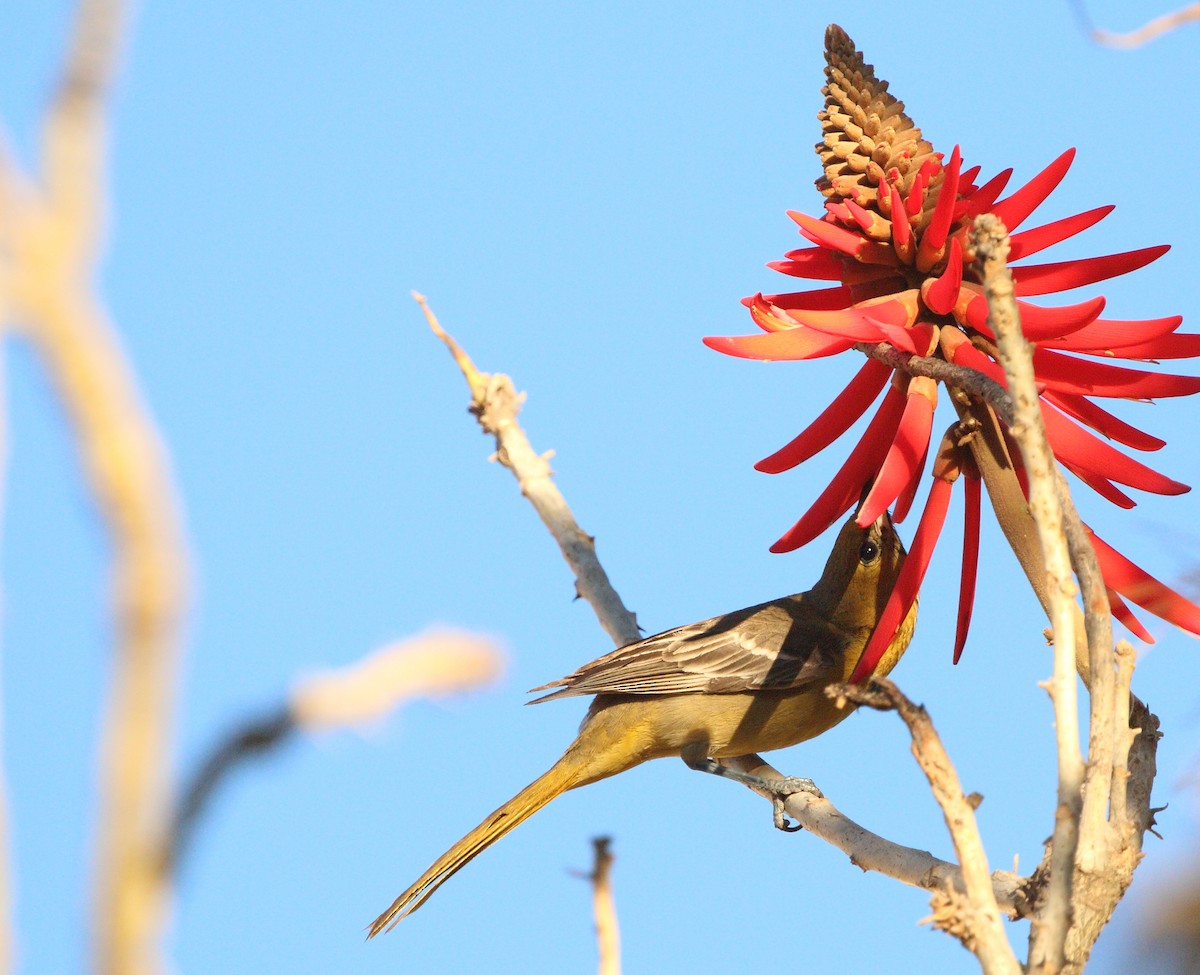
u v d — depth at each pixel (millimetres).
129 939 1165
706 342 6828
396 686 1257
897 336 6590
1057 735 4734
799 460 7504
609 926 3354
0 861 1292
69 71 1175
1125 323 6879
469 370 10688
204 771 1212
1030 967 4512
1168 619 6414
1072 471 6914
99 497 1136
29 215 1143
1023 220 7102
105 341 1146
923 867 7316
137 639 1149
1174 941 2773
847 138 7660
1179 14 4246
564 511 10602
